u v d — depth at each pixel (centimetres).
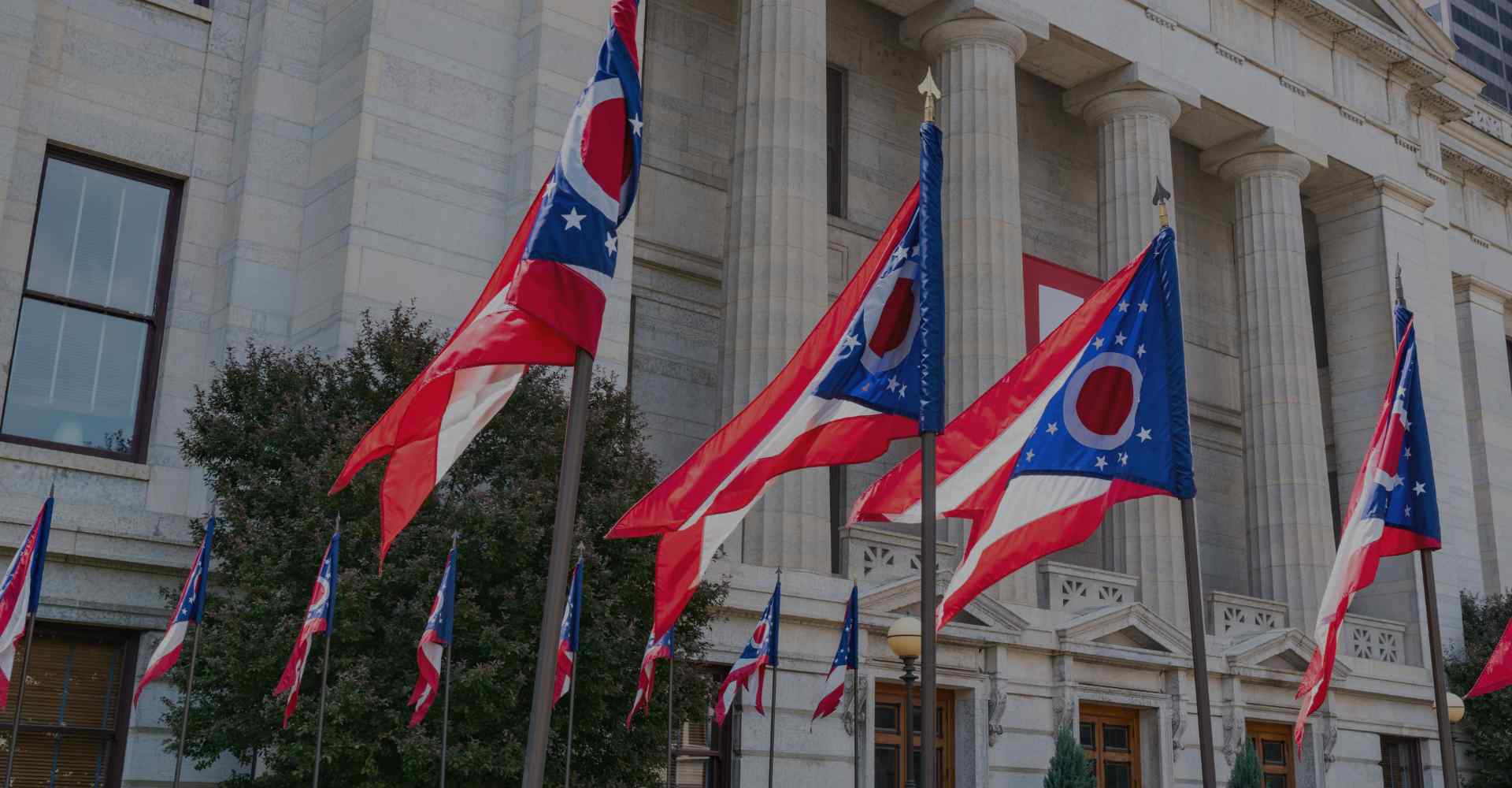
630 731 1700
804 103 2561
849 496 2844
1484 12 14100
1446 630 3566
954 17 2864
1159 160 3111
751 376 2398
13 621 1394
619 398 1781
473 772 1523
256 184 2088
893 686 2530
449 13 2181
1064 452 1246
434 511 1606
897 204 3156
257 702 1521
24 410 1881
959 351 2702
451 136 2139
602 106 996
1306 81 3550
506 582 1609
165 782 1761
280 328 2064
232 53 2153
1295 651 3103
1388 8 3797
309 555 1522
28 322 1908
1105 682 2781
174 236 2059
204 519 1720
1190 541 1213
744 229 2489
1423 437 1642
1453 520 3688
